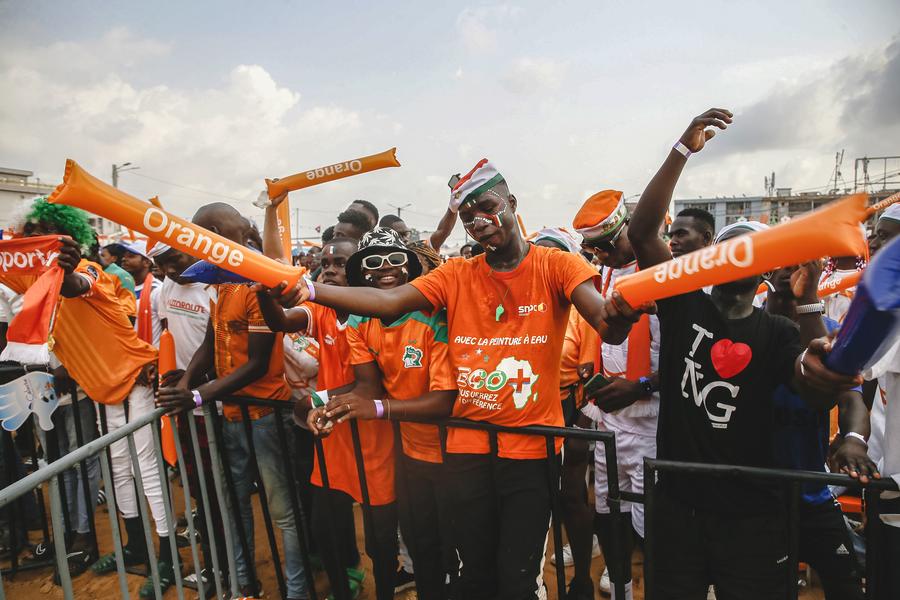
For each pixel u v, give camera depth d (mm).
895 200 3547
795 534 1943
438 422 2281
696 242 2943
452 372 2311
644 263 2170
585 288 2002
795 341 1942
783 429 2379
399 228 6086
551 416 2215
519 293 2150
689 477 2078
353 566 3285
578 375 3041
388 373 2455
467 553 2336
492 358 2168
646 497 2041
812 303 2334
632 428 2953
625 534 2975
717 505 2023
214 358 3037
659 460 2023
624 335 1810
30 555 3748
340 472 2703
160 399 2588
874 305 1230
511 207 2186
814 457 2375
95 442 2131
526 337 2139
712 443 2057
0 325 3928
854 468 1924
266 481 2973
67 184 1643
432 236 4730
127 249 4848
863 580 2818
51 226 3080
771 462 2057
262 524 4246
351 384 2664
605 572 3260
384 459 2664
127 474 3414
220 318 2893
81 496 3838
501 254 2182
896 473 2100
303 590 3039
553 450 2158
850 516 3346
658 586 2180
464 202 2090
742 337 1994
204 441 3254
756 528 2006
